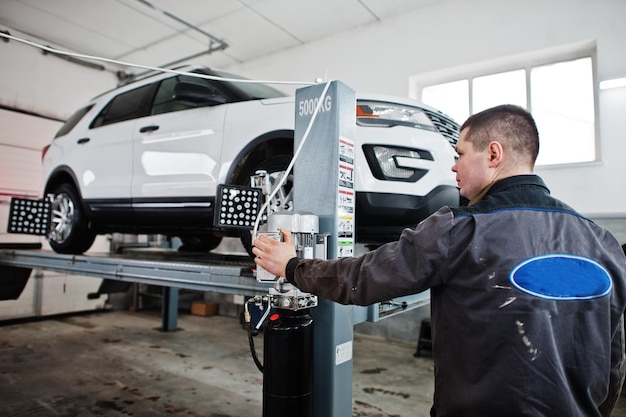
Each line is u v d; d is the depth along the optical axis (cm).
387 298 86
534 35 409
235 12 514
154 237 693
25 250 339
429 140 222
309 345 128
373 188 205
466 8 451
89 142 341
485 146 93
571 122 409
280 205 210
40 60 608
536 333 74
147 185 287
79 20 554
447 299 83
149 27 568
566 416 71
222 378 349
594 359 76
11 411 275
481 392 75
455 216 83
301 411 125
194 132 267
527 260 77
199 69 295
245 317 138
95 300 656
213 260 261
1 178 567
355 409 288
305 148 147
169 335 505
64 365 379
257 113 242
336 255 137
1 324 560
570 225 82
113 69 696
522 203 83
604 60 372
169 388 324
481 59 439
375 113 220
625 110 363
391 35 505
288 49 602
